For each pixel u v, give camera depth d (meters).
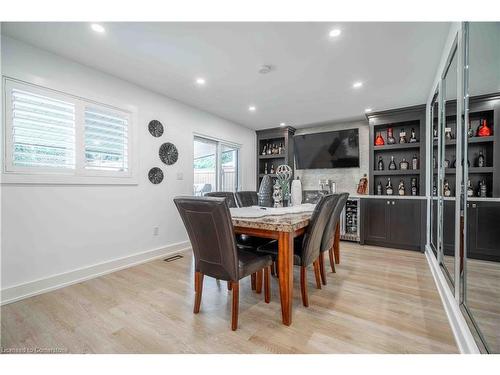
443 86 2.49
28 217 2.19
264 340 1.55
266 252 2.08
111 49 2.28
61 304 2.01
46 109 2.32
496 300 1.82
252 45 2.19
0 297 2.02
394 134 4.26
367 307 1.96
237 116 4.48
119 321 1.76
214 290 2.32
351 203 4.38
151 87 3.17
